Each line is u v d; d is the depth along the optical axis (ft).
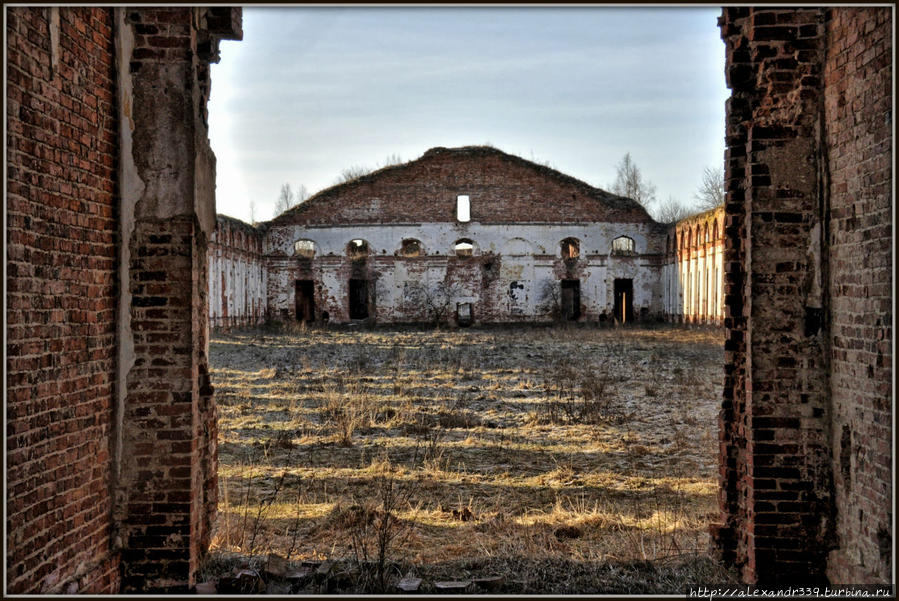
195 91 19.88
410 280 139.23
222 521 25.08
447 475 32.07
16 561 14.79
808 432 19.63
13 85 14.61
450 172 139.74
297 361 74.43
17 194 14.76
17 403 14.83
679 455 35.81
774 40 19.92
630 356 77.15
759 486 19.72
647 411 46.80
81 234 17.44
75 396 17.25
